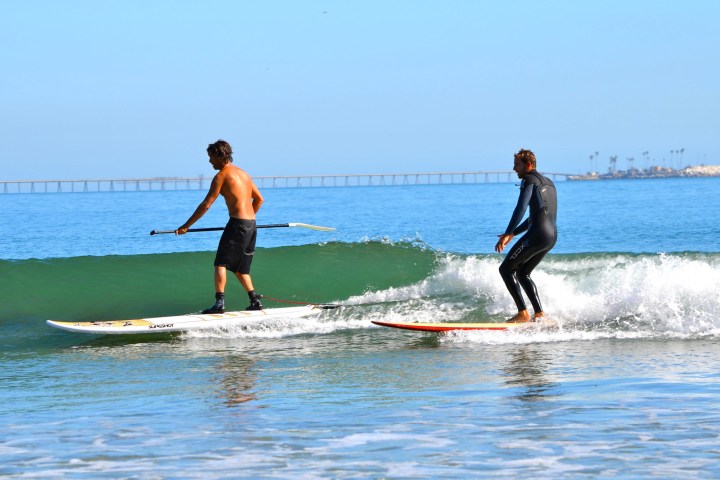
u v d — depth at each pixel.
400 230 77.56
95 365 20.67
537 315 24.25
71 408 15.66
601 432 12.62
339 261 34.31
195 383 18.08
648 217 86.81
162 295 30.81
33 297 30.30
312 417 14.29
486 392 16.22
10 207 171.00
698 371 18.05
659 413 13.85
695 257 33.16
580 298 26.45
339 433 12.99
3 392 17.44
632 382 16.88
